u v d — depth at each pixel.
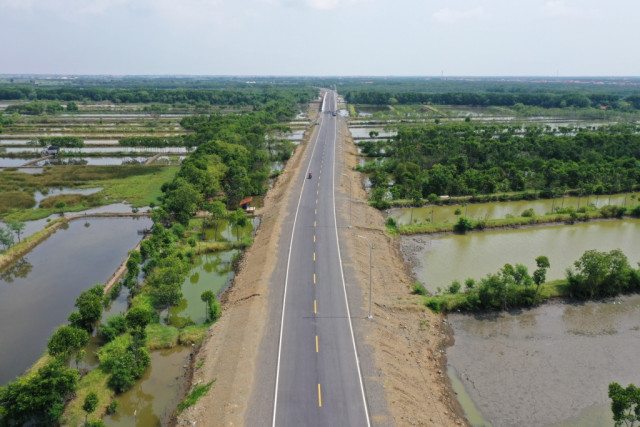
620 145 122.06
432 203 89.12
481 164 111.62
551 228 77.50
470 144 119.31
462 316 50.50
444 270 61.59
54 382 33.59
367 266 59.22
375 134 163.38
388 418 33.38
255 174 101.00
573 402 37.72
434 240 71.81
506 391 38.88
